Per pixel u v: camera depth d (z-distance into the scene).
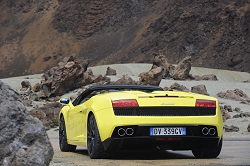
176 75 117.25
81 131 18.41
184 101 16.58
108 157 16.95
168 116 16.27
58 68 85.38
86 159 16.73
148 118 16.06
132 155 18.41
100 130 16.20
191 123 16.34
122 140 15.95
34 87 90.69
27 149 10.63
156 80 82.38
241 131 46.38
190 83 106.19
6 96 10.99
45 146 10.82
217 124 16.70
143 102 16.23
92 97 17.77
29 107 71.06
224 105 74.62
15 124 10.74
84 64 94.44
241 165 14.34
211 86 104.50
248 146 24.28
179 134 16.28
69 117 20.42
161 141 16.22
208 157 17.64
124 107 16.14
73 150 21.55
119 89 19.64
